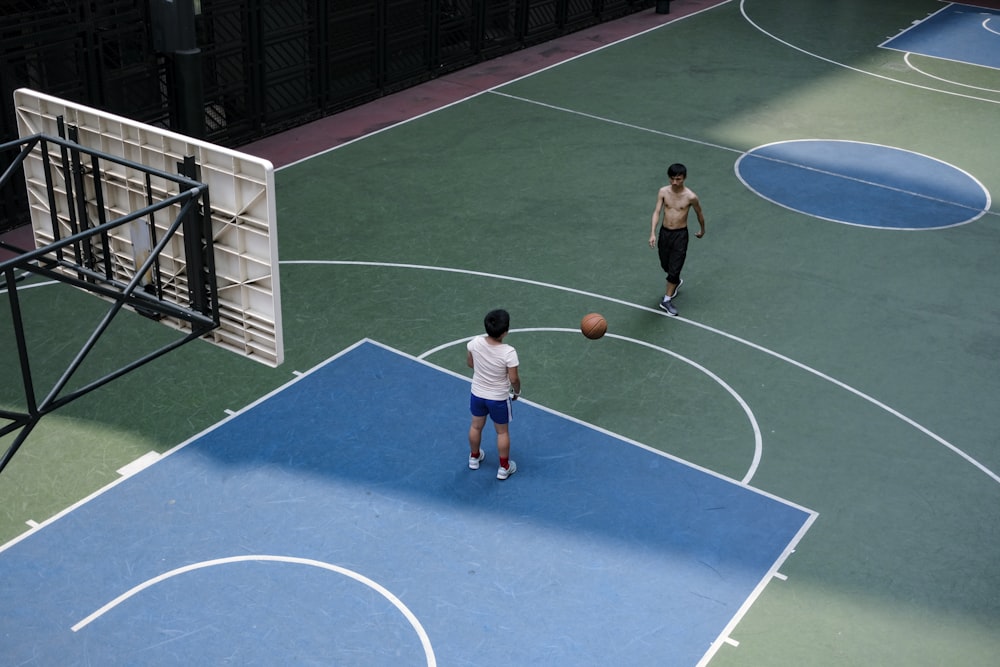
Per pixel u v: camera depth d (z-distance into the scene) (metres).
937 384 12.77
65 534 9.94
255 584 9.48
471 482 10.84
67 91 16.03
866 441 11.70
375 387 12.25
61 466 10.80
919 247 16.11
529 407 12.01
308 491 10.62
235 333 9.46
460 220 16.30
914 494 10.93
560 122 20.38
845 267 15.40
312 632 9.01
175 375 12.29
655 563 9.88
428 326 13.49
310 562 9.75
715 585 9.66
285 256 15.02
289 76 19.56
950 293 14.82
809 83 23.19
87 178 9.76
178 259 9.39
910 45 26.20
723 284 14.77
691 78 23.12
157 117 17.58
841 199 17.61
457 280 14.59
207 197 8.73
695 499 10.72
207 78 18.23
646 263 15.27
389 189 17.28
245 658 8.73
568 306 14.07
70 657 8.68
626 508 10.55
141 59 17.17
